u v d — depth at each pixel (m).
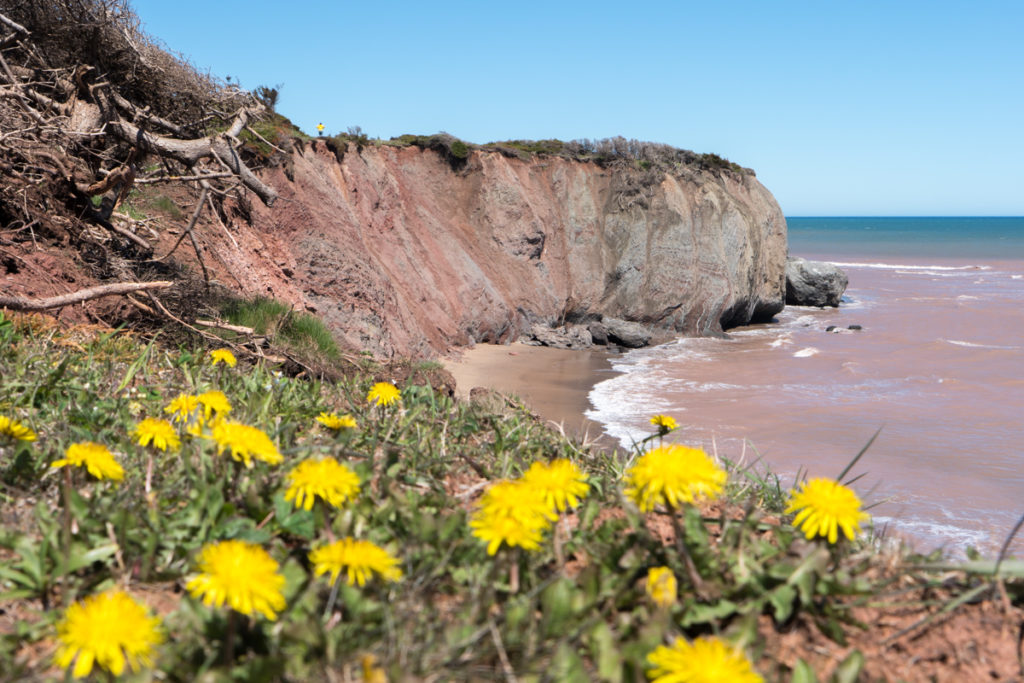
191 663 1.82
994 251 93.12
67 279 8.58
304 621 1.91
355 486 2.26
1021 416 16.20
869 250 97.31
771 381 20.25
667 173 32.44
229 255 14.19
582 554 2.60
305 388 5.18
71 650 1.54
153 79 10.45
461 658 1.86
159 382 4.96
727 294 30.98
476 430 4.62
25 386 4.29
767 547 2.46
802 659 1.94
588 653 2.00
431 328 22.52
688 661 1.52
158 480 3.04
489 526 2.04
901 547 2.69
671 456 2.09
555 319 28.52
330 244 18.14
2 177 8.73
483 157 28.12
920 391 18.88
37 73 10.05
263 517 2.66
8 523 2.70
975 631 2.21
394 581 2.19
